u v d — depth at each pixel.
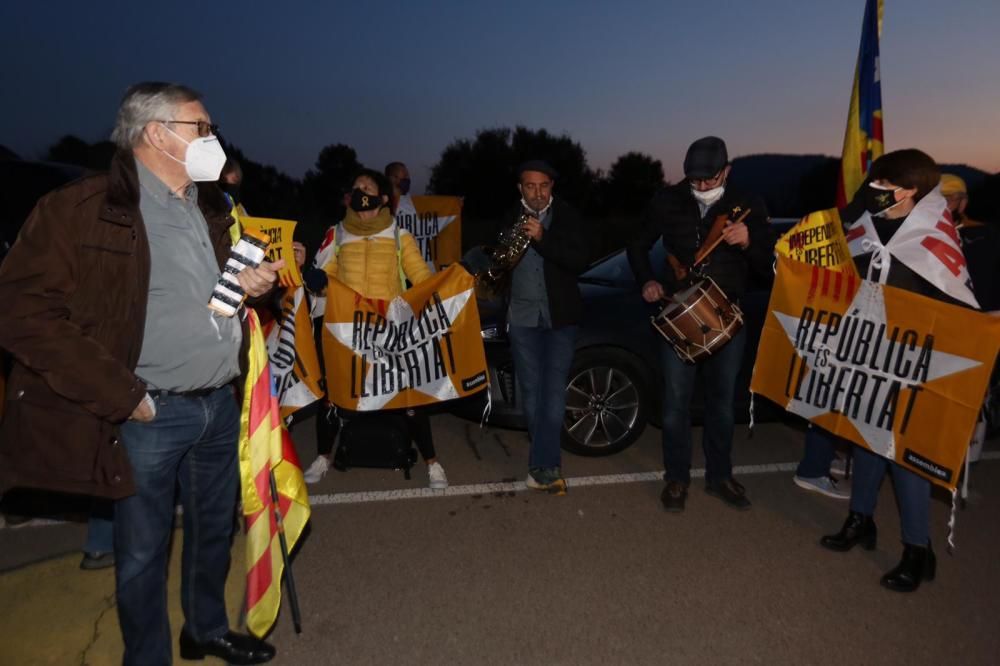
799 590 3.44
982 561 3.73
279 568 2.79
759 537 3.93
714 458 4.26
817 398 3.70
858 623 3.19
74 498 4.09
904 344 3.33
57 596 3.28
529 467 4.41
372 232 4.17
